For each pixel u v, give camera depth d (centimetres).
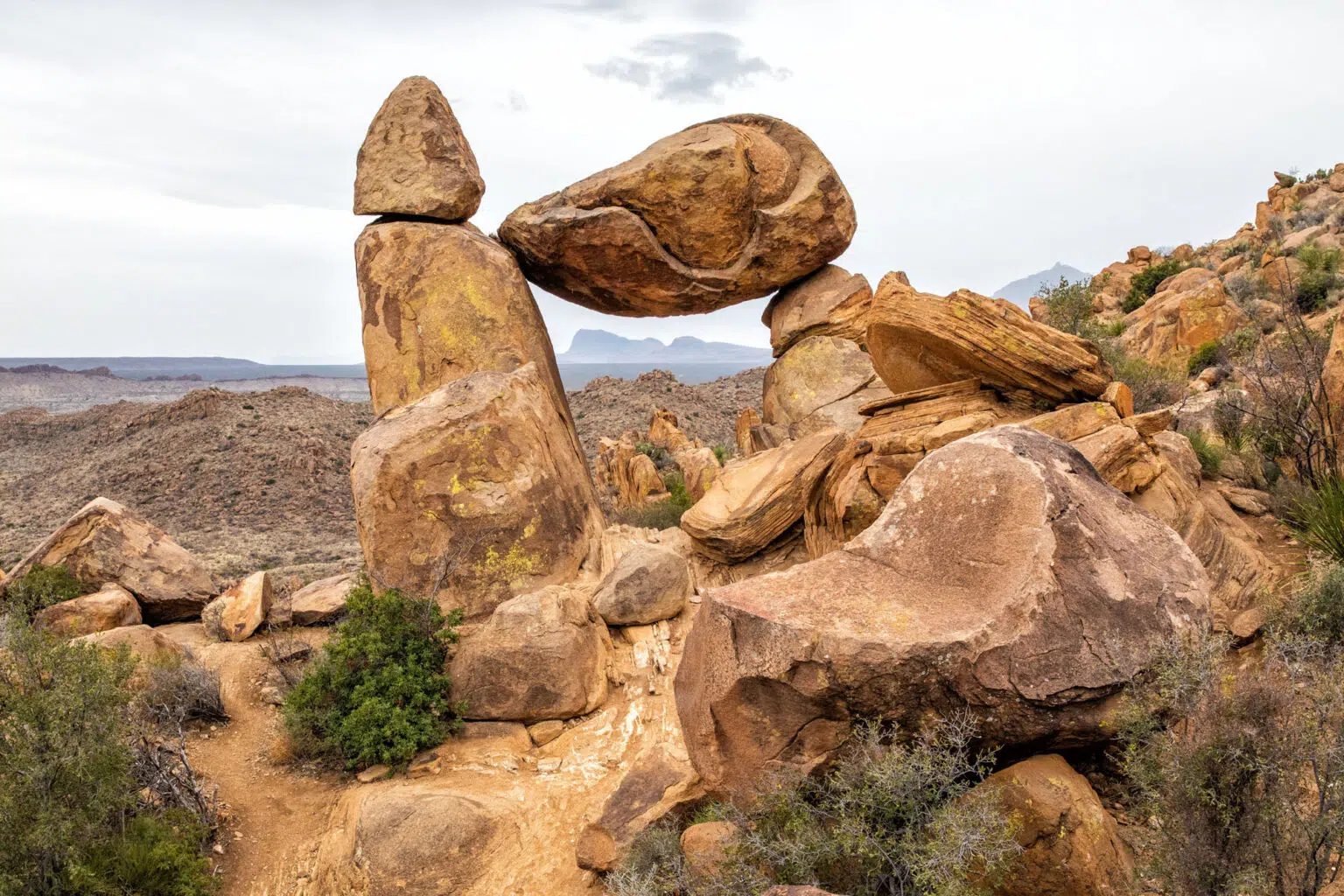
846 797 549
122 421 7262
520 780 859
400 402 1318
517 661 948
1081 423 941
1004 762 609
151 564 1456
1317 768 455
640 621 1069
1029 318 1002
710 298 1586
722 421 5694
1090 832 528
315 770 950
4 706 761
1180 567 636
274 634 1339
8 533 4681
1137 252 4409
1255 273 2764
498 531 1104
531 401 1191
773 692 612
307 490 5597
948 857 491
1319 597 695
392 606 1000
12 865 695
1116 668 566
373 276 1338
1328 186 3988
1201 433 1256
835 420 1486
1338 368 1076
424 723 927
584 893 691
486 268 1333
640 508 1883
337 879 766
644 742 899
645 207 1475
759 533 1130
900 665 570
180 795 838
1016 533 631
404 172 1370
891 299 1090
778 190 1544
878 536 684
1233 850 455
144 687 1035
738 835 586
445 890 730
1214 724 475
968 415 1055
